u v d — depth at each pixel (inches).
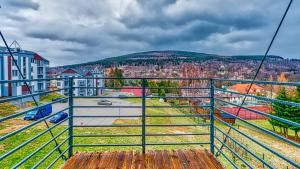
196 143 157.5
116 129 667.4
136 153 156.4
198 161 142.2
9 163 327.9
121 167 132.9
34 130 572.7
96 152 157.9
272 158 552.7
